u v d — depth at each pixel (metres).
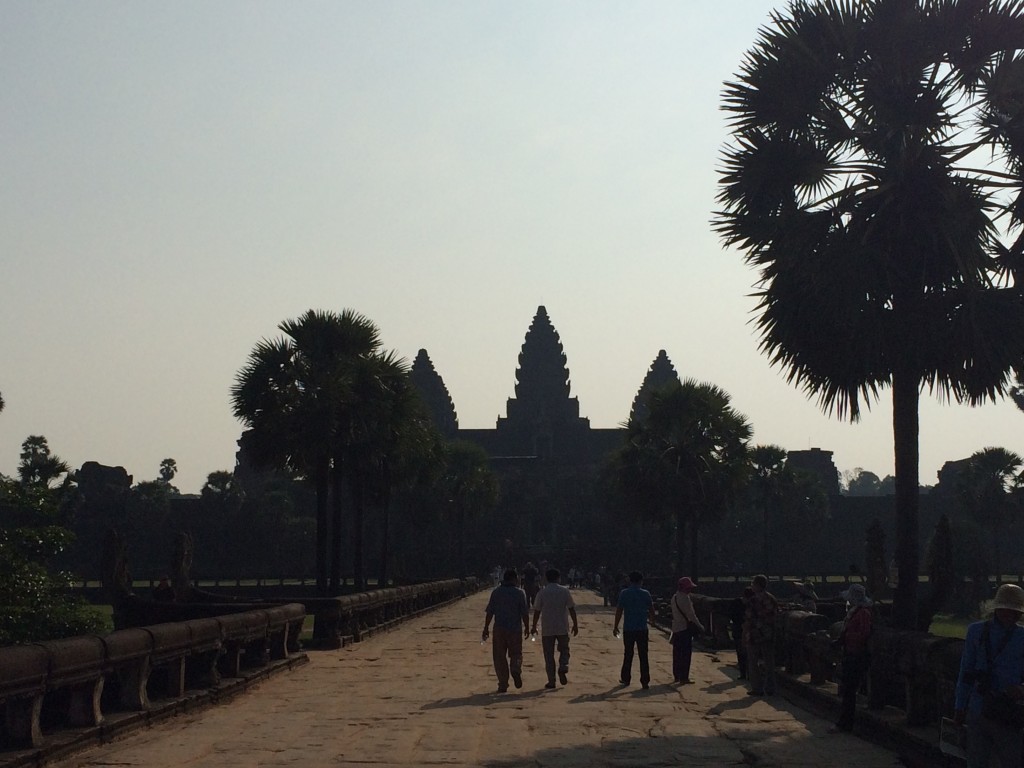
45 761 9.89
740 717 14.45
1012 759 7.66
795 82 17.88
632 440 56.94
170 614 25.81
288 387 35.88
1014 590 7.92
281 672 19.94
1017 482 78.56
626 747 11.90
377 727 13.25
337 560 38.69
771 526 111.38
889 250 17.28
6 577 25.97
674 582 55.56
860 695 14.08
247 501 109.19
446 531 116.75
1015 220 17.33
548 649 18.25
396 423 38.62
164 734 12.38
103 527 107.62
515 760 10.99
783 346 17.89
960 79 17.75
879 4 17.47
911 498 17.97
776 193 18.16
